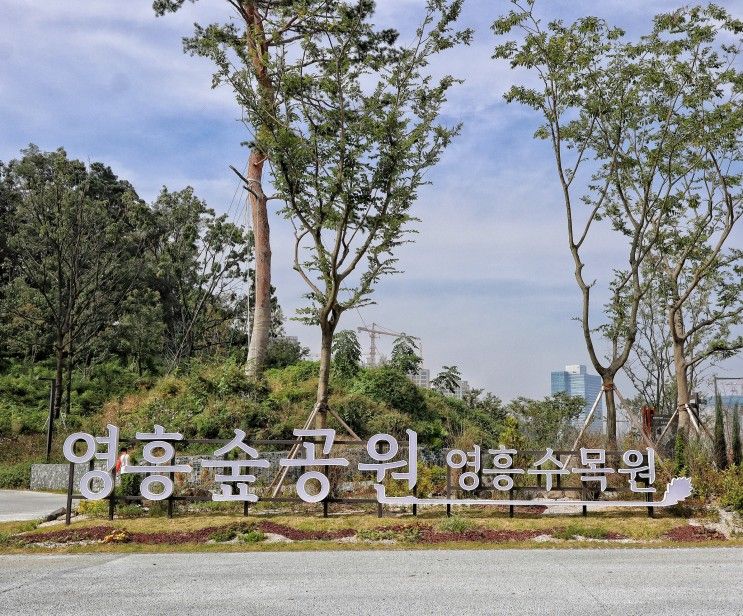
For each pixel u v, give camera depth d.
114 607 9.05
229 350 44.19
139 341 43.06
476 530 14.77
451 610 8.93
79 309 37.09
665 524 15.41
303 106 18.14
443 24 18.64
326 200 18.14
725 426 23.47
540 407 33.69
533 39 18.75
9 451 30.20
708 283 28.94
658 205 20.88
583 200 23.42
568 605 9.20
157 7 28.22
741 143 20.83
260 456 22.06
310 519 15.58
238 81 18.17
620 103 19.33
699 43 19.00
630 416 18.80
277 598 9.53
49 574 11.09
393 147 17.78
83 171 47.03
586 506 17.20
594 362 19.11
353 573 11.14
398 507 17.23
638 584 10.38
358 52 19.83
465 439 25.80
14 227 49.56
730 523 15.41
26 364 42.75
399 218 18.27
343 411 25.91
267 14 24.88
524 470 16.45
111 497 15.70
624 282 23.88
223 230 45.69
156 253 48.38
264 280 31.23
